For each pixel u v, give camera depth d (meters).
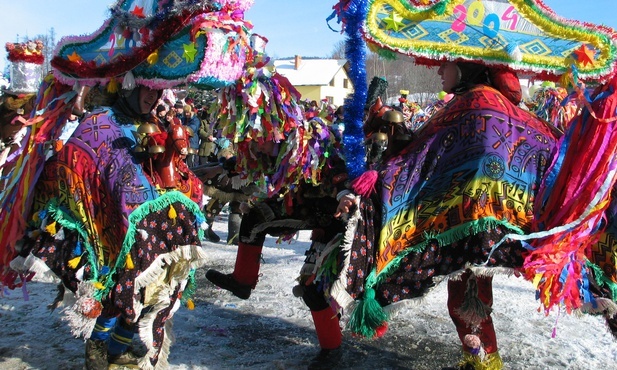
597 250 2.71
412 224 2.77
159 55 2.70
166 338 3.00
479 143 2.68
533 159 2.70
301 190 3.27
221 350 3.52
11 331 3.68
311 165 3.10
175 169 2.84
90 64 2.83
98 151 2.75
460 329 3.08
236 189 4.11
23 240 2.82
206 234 6.79
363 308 2.69
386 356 3.47
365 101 2.85
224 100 3.04
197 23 2.57
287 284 4.95
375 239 2.78
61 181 2.77
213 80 2.69
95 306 2.78
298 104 3.17
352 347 3.60
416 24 2.78
